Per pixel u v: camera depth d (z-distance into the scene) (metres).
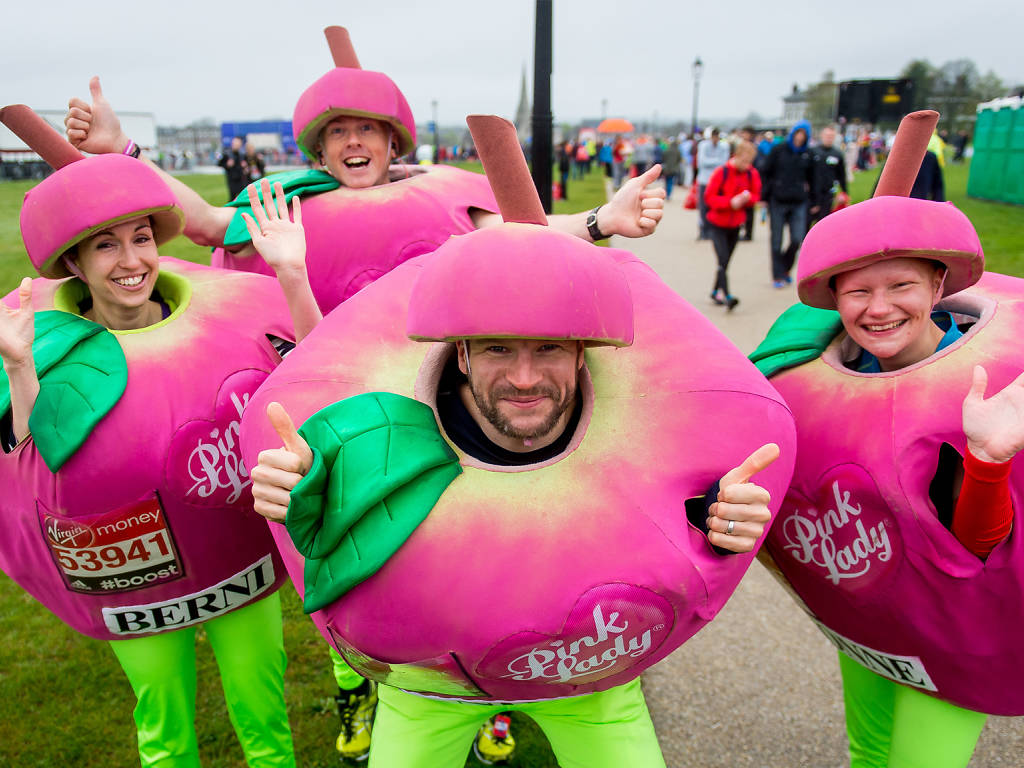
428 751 2.18
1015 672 2.09
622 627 1.76
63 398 2.20
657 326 2.10
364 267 2.92
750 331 7.76
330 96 2.93
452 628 1.73
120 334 2.37
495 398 1.76
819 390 2.24
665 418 1.90
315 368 2.07
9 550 2.39
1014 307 2.25
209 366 2.37
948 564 1.99
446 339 1.67
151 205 2.30
